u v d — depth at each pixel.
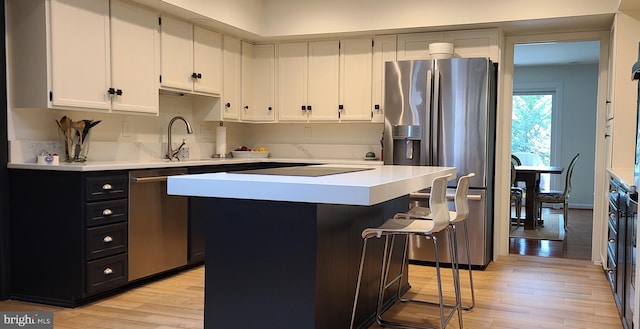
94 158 3.94
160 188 3.81
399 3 4.65
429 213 3.20
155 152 4.55
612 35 4.23
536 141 8.78
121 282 3.49
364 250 2.55
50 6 3.23
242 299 2.43
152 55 4.05
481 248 4.33
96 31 3.55
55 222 3.28
